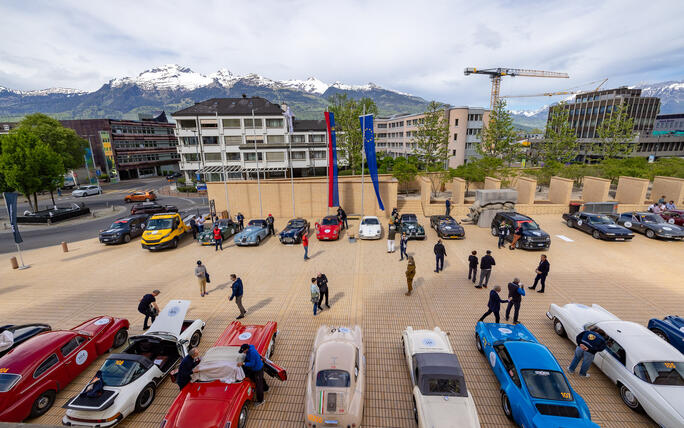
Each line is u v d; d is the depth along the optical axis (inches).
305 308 495.8
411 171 1409.9
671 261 653.9
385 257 707.4
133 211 1258.0
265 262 698.2
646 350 305.9
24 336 380.2
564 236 828.0
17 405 284.8
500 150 1889.8
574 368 343.9
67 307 520.4
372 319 458.9
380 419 294.8
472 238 833.5
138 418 299.6
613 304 489.7
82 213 1348.4
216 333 434.6
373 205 1099.9
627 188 1082.1
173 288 581.6
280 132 2089.1
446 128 1937.7
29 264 732.0
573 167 1432.1
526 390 273.0
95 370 366.6
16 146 1245.7
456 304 497.4
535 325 435.8
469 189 1494.8
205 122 2064.5
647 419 288.5
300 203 1111.0
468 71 4877.0
